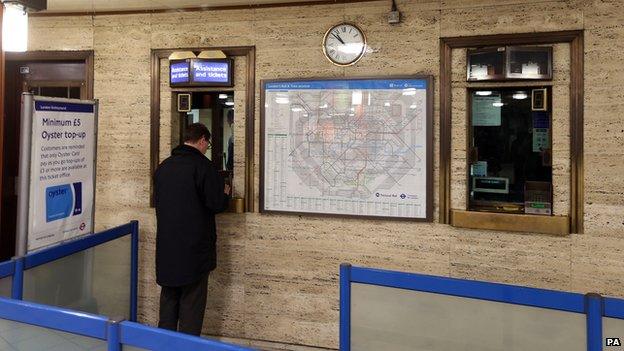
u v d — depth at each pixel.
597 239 2.84
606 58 2.81
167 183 2.99
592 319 1.73
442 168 3.09
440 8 3.07
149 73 3.55
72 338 1.56
